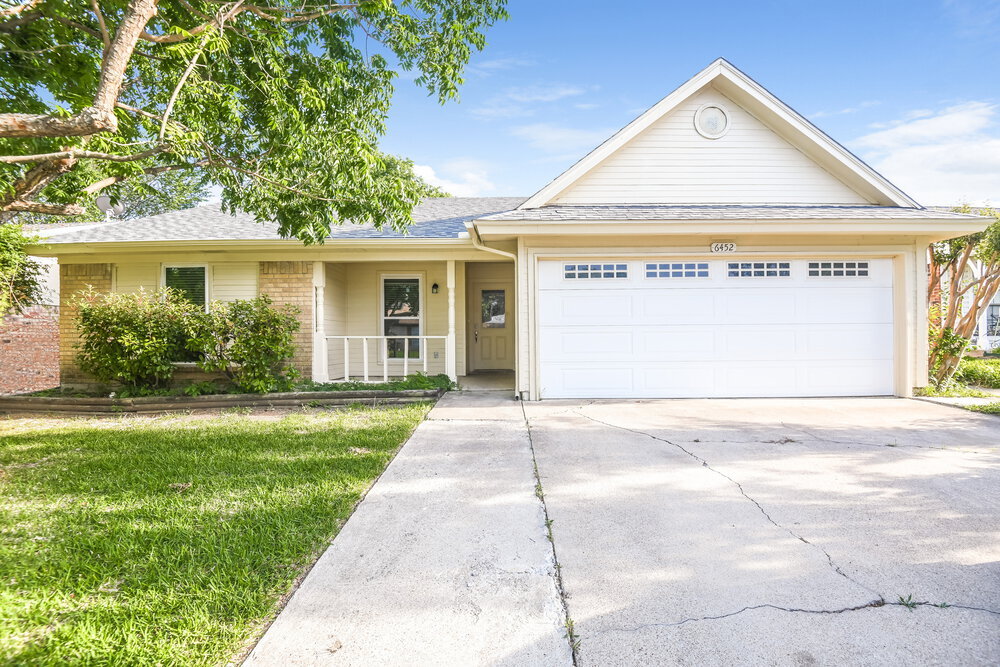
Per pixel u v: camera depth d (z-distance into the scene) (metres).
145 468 4.81
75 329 9.97
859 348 8.42
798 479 4.29
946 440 5.55
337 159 6.54
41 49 5.22
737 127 8.95
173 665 2.03
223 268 9.84
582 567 2.84
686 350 8.35
